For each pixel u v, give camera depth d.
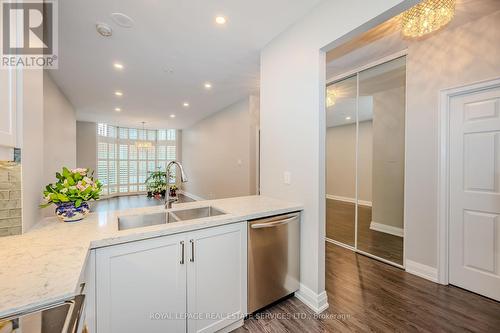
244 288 1.69
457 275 2.16
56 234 1.22
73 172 1.53
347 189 3.30
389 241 2.76
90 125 7.41
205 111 5.93
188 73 3.31
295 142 2.08
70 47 2.52
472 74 2.01
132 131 8.87
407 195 2.46
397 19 1.97
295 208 1.95
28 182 1.28
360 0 1.53
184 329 1.41
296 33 2.07
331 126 3.54
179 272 1.39
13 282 0.76
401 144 2.65
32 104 1.31
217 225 1.53
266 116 2.45
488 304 1.89
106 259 1.16
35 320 0.63
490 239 1.97
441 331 1.60
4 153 1.09
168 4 1.83
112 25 2.11
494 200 1.95
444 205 2.20
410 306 1.87
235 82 3.71
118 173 8.48
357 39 2.31
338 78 3.29
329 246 3.31
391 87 2.71
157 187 8.36
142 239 1.25
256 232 1.74
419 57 2.36
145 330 1.27
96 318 1.13
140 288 1.26
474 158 2.05
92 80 3.61
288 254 1.94
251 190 4.68
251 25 2.13
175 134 9.24
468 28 2.03
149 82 3.71
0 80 0.96
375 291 2.10
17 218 1.21
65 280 0.78
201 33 2.25
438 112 2.22
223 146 5.69
